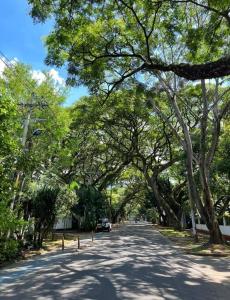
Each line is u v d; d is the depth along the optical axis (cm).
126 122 4550
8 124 1798
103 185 5722
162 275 1506
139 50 1956
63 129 2947
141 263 1858
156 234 4666
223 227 3894
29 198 2553
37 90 2880
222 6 1472
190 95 3109
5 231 1995
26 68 2836
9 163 1878
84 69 1720
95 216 5288
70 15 1509
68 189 2994
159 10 1662
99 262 1883
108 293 1133
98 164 5791
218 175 3581
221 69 913
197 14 2042
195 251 2416
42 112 2872
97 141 5100
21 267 1759
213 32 1698
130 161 5506
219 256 2258
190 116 3875
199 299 1091
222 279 1460
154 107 3070
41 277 1452
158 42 2262
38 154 2662
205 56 1806
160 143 5222
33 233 2608
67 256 2175
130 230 5981
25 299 1070
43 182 2714
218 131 2766
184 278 1453
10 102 1775
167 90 2848
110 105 3928
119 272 1555
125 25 1848
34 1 1391
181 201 5916
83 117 4200
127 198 8888
